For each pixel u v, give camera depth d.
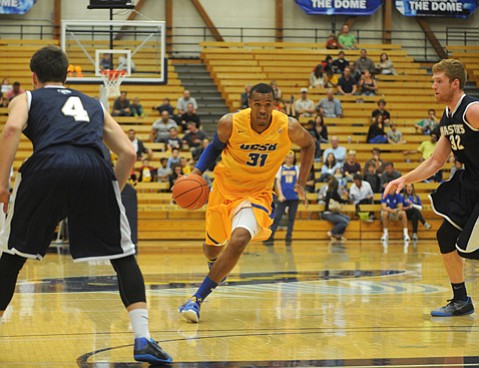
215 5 25.17
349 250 14.11
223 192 5.78
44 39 24.14
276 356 4.11
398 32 25.94
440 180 19.58
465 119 5.42
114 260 3.99
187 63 24.44
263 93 5.41
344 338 4.70
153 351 3.84
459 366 3.83
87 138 3.94
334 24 25.55
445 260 5.75
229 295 7.02
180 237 17.92
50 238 3.98
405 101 23.22
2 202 3.75
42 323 5.31
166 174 18.27
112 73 17.36
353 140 21.16
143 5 24.62
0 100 20.59
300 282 8.23
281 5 25.28
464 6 25.95
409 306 6.23
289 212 16.67
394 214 17.67
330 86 23.05
